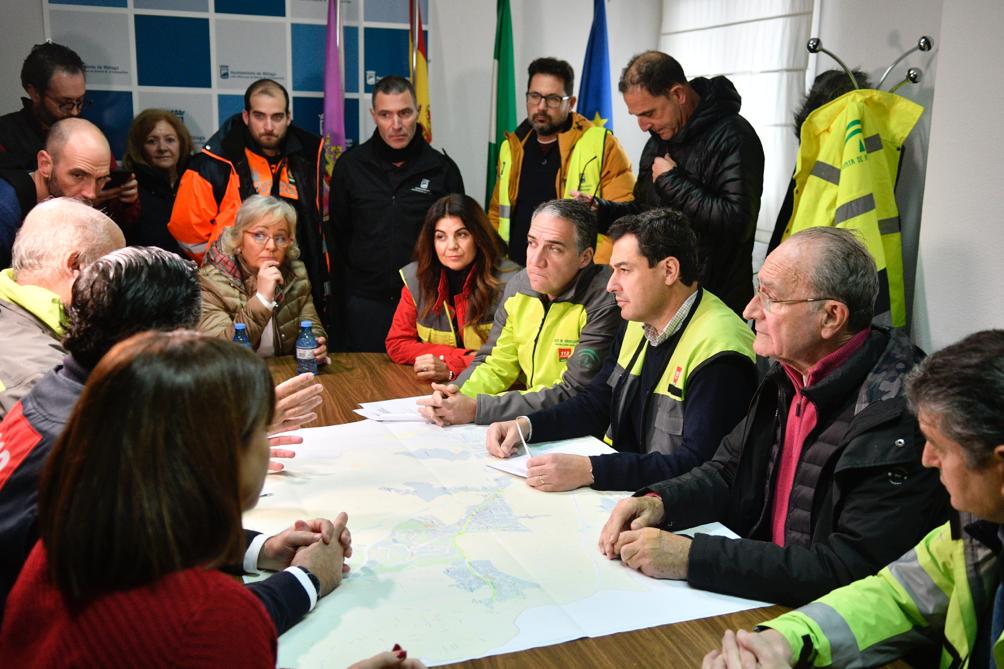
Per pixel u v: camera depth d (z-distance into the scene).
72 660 0.79
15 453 1.29
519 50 4.93
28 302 1.71
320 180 4.11
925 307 2.70
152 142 3.96
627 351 2.27
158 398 0.81
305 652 1.23
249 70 4.59
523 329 2.68
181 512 0.80
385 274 3.91
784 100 4.07
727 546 1.45
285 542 1.45
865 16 3.59
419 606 1.35
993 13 2.42
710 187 3.10
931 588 1.29
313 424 2.28
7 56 4.25
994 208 2.47
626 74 3.20
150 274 1.34
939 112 2.61
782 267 1.61
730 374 1.99
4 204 2.77
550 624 1.31
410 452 2.06
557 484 1.83
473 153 5.02
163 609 0.80
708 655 1.21
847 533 1.46
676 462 1.90
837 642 1.25
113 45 4.38
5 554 1.27
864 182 2.91
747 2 4.27
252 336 2.96
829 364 1.60
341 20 4.50
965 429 1.05
